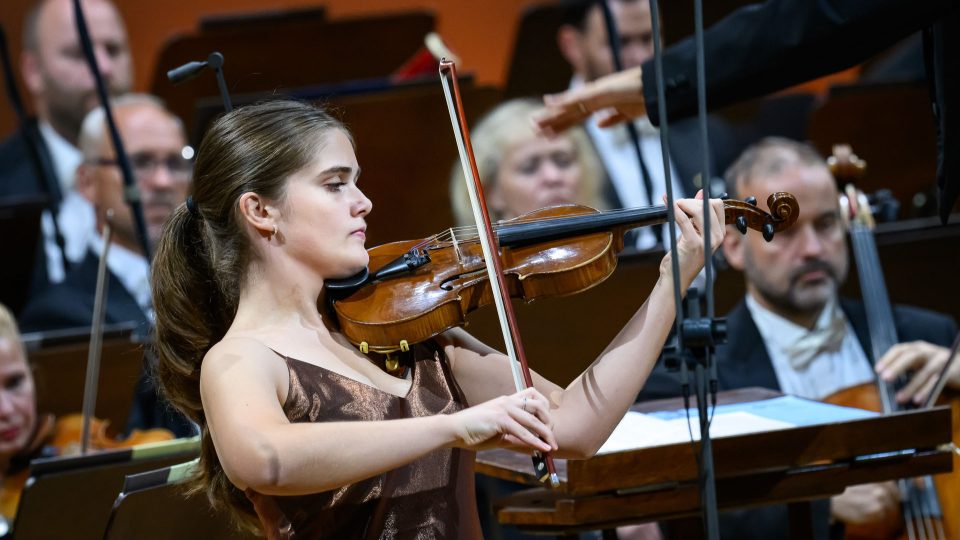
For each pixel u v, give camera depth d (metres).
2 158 18.98
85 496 8.32
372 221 14.02
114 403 12.04
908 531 10.52
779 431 7.61
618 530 11.34
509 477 7.75
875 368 11.40
